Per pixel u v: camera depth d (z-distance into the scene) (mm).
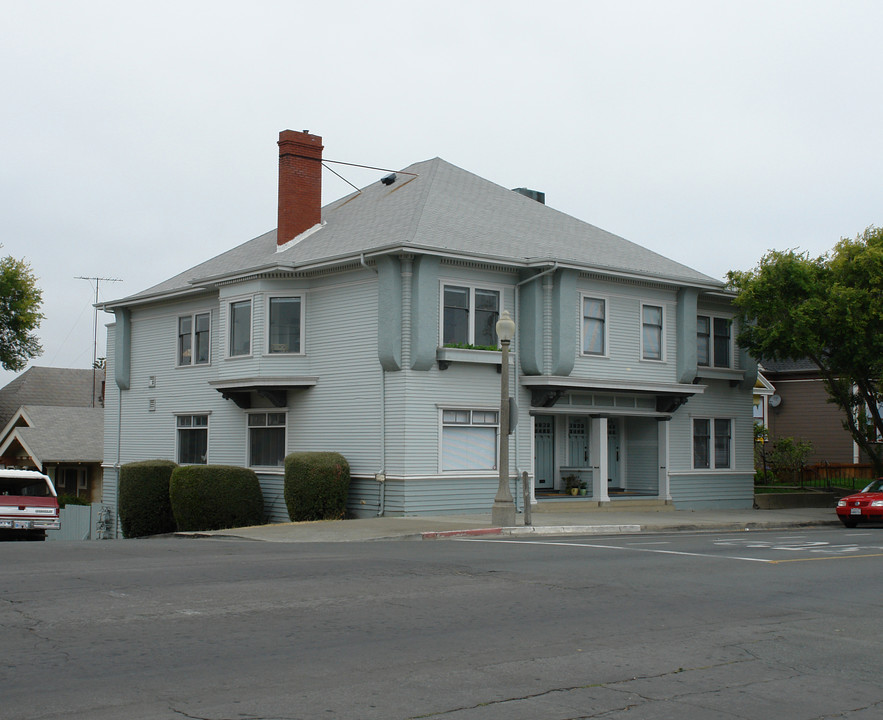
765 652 9453
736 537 22062
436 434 26594
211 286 30500
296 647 9070
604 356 29266
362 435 27109
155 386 34812
